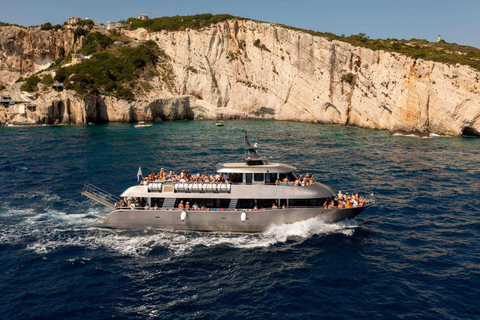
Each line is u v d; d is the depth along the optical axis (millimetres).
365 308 20641
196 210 29328
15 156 59500
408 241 28922
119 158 58719
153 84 129750
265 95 128875
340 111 113312
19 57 152125
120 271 24281
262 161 31391
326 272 24297
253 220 29203
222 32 133250
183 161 57219
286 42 123500
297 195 29469
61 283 22875
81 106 110375
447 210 35875
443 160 59062
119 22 165750
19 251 26719
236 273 24156
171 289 22438
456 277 23641
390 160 58938
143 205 30484
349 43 109750
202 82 133625
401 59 94938
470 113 85500
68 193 39812
